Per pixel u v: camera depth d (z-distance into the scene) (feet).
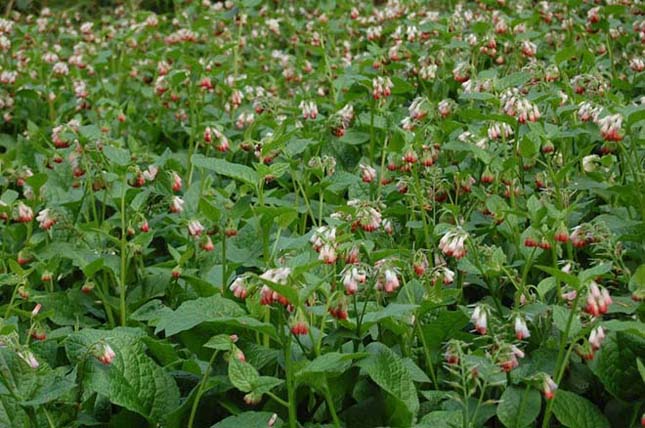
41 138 6.16
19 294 4.37
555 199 4.55
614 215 4.51
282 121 5.32
